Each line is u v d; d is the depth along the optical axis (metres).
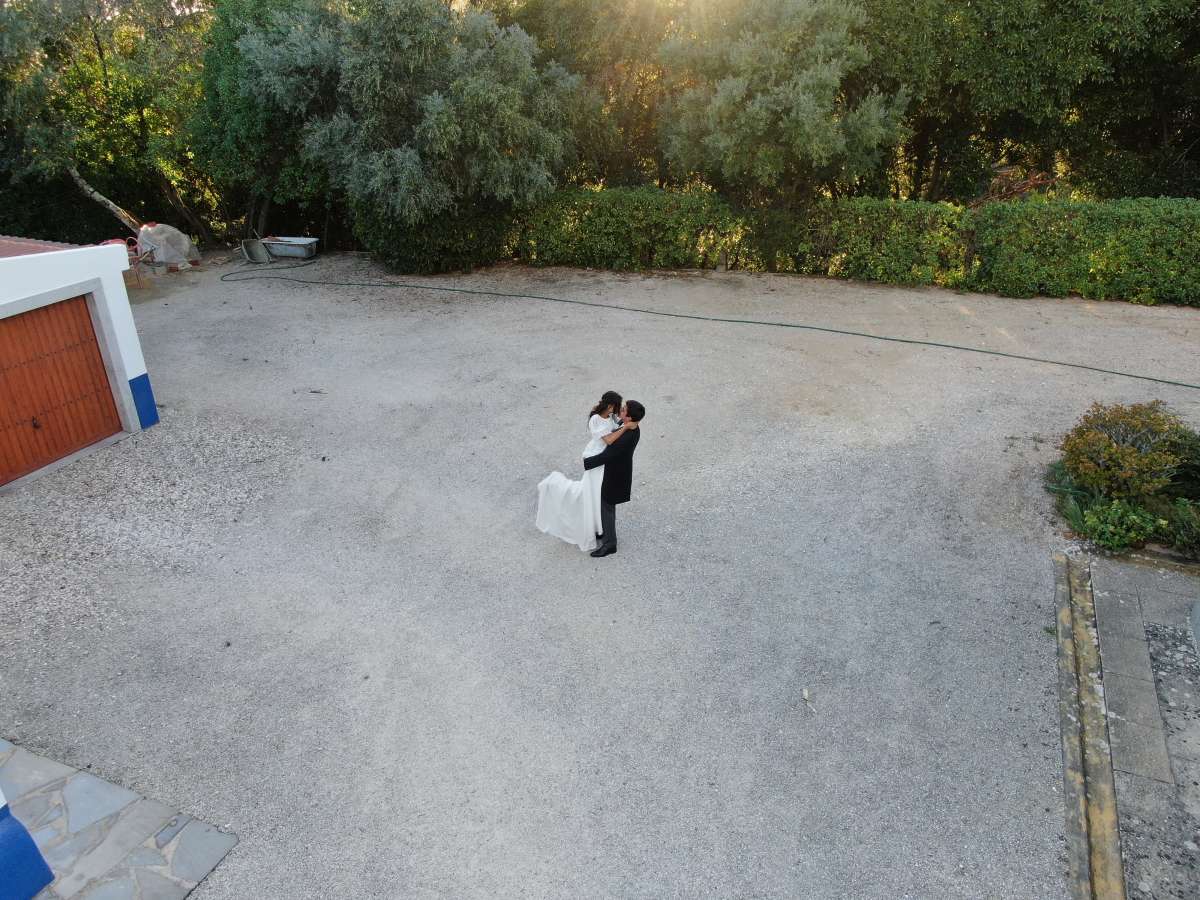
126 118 18.81
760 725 5.55
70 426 9.42
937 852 4.66
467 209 16.30
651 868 4.59
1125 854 4.62
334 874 4.56
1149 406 8.34
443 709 5.72
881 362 11.67
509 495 8.48
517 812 4.93
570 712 5.68
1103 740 5.38
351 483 8.77
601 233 16.66
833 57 13.93
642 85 17.47
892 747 5.36
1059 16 13.99
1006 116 16.06
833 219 15.29
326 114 16.22
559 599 6.86
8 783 5.10
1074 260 13.85
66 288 8.96
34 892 4.38
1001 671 5.99
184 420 10.35
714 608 6.72
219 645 6.36
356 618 6.66
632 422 6.88
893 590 6.91
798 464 8.95
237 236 21.39
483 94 14.05
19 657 6.23
